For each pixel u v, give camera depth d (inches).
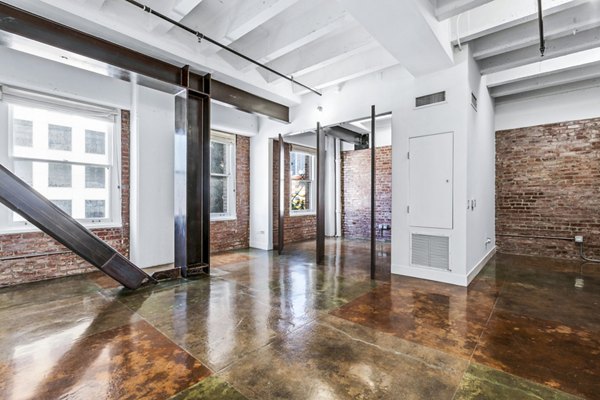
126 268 139.6
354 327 101.0
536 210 211.6
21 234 150.3
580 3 106.1
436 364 78.5
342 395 66.4
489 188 203.0
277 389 68.6
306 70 175.2
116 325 103.0
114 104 175.5
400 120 168.6
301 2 130.4
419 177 161.2
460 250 148.5
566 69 160.4
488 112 195.5
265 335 95.3
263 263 199.8
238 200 257.3
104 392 67.6
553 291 137.8
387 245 270.4
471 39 136.8
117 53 136.2
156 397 65.9
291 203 300.2
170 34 145.3
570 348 86.7
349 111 193.5
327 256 222.8
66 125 165.0
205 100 171.9
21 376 73.5
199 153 172.1
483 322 104.7
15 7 108.7
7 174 112.7
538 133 209.5
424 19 105.8
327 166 327.9
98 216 177.6
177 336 94.8
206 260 173.6
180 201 167.9
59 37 119.5
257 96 205.8
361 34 148.5
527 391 67.6
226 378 72.8
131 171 184.1
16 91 145.5
